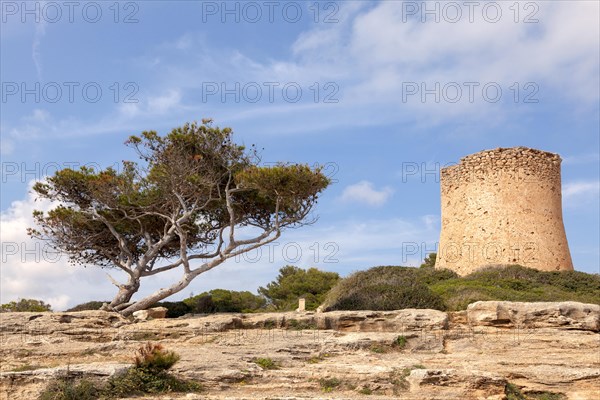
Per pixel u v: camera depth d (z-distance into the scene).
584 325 23.12
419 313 24.50
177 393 17.69
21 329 24.61
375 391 18.03
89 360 21.28
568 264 36.53
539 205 36.19
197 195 32.94
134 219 34.72
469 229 37.25
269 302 55.09
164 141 33.12
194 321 25.47
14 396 17.56
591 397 18.52
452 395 17.64
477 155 37.84
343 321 24.92
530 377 19.33
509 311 23.97
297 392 17.95
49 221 34.31
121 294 31.80
